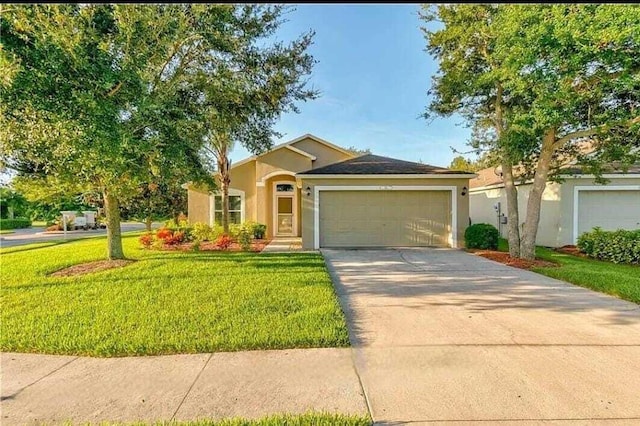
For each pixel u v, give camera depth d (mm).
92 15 6176
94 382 3580
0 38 5035
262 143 12477
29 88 5355
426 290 7145
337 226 13992
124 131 6508
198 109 9281
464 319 5355
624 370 3748
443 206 13906
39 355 4223
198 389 3434
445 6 10719
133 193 10555
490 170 21781
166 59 8445
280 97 10969
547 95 8062
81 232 27531
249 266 9445
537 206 10602
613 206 13602
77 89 5727
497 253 11984
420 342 4496
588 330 4879
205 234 15219
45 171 8578
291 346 4371
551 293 6879
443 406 3123
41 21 5332
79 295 6574
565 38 7309
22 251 13297
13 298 6387
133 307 5801
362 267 9703
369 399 3236
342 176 13719
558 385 3453
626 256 10211
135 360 4062
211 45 8789
